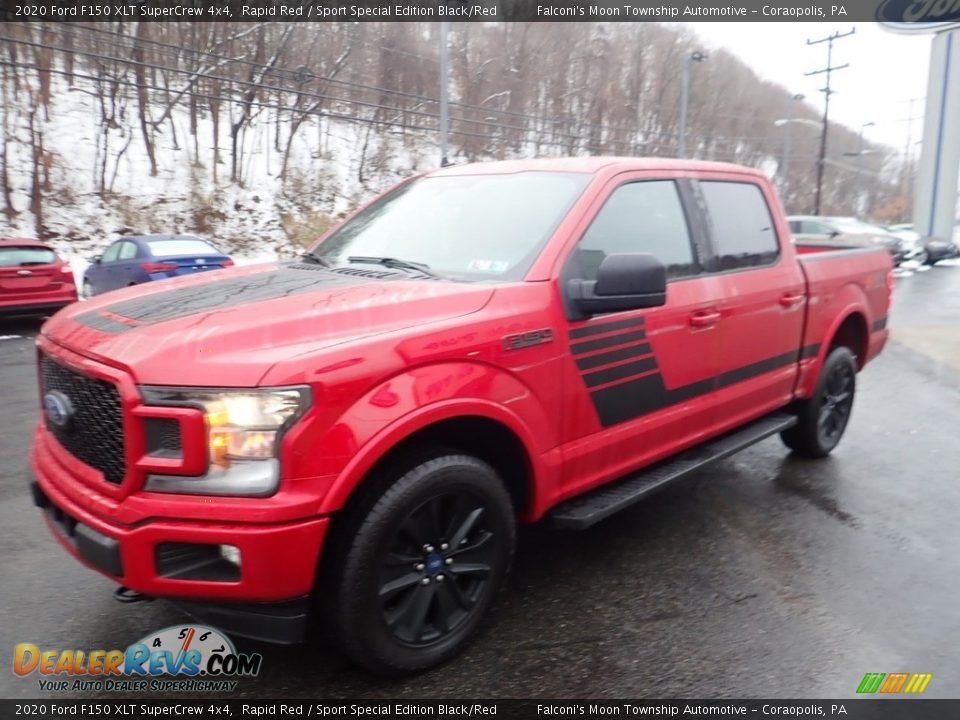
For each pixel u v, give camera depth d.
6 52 25.56
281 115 34.03
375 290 3.06
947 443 6.11
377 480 2.68
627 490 3.67
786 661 3.02
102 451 2.59
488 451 3.23
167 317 2.78
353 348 2.55
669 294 3.83
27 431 6.30
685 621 3.31
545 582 3.66
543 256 3.32
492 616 3.34
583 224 3.48
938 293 18.78
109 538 2.47
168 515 2.39
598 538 4.18
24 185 25.59
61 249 23.56
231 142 32.25
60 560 3.81
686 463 4.05
